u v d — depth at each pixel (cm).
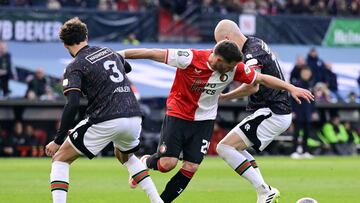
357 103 8406
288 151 8131
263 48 3284
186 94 2934
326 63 8375
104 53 2748
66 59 7931
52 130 7912
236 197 3759
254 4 8981
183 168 2995
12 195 3769
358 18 8900
